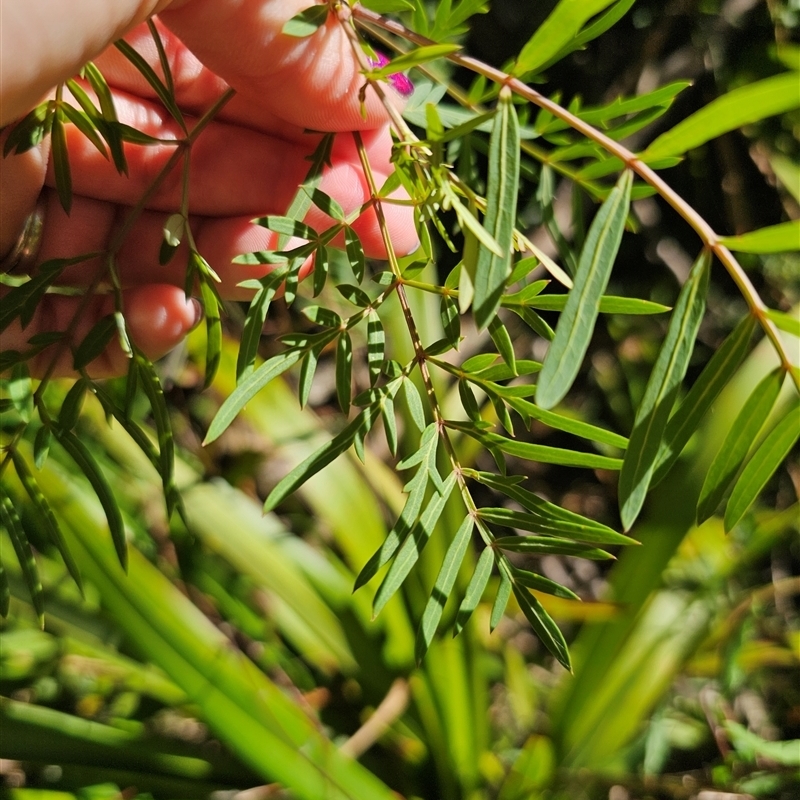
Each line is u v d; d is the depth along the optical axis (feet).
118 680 2.39
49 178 1.15
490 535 0.79
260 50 0.89
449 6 0.81
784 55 1.57
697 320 0.64
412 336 0.80
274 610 2.48
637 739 2.40
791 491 3.03
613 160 0.82
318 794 1.94
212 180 1.18
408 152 0.76
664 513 2.11
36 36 0.82
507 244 0.64
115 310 0.84
